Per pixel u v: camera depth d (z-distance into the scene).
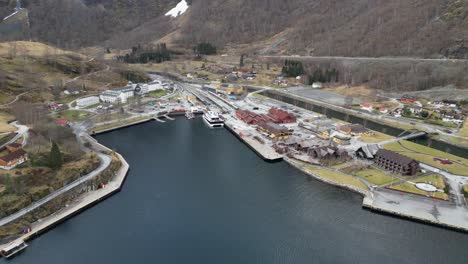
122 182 137.75
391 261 93.62
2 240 100.25
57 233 106.38
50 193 121.31
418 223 110.81
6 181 113.94
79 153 149.00
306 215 115.12
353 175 141.50
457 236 104.44
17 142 146.00
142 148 177.75
